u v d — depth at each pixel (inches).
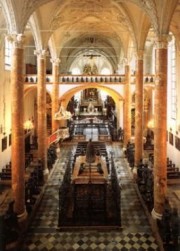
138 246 522.9
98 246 523.5
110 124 1824.6
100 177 626.2
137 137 921.5
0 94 959.0
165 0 582.6
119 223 586.6
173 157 1042.1
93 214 613.3
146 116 1523.1
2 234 492.1
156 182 615.5
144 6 639.1
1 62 972.6
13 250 496.4
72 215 620.4
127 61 1235.2
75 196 618.8
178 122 976.3
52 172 984.3
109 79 1353.3
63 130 1295.5
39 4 650.8
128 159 1095.0
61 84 1341.0
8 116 1067.9
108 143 1467.8
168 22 604.1
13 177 609.9
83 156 778.8
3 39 958.4
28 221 605.9
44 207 692.7
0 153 956.6
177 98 989.8
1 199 738.2
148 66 1487.5
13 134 613.3
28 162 1058.1
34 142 1440.7
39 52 928.9
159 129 617.3
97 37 1588.3
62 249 513.7
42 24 896.3
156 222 583.8
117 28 1156.5
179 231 497.7
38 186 816.9
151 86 1333.7
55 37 1202.6
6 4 579.5
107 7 906.7
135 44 893.2
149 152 1245.1
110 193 743.7
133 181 888.9
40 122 925.8
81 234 566.3
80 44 1713.8
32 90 1466.5
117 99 1569.9
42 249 513.7
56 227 592.7
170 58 1101.1
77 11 951.0
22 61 620.1
